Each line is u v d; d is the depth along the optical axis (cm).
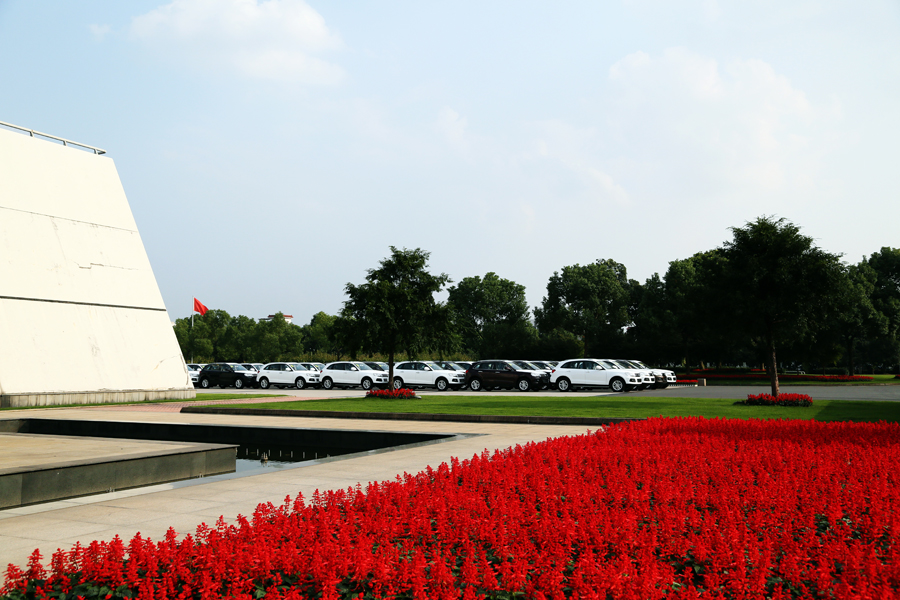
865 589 387
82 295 2894
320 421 1778
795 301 2081
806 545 488
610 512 585
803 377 4788
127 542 565
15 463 900
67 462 847
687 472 771
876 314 5069
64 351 2734
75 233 2953
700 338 5700
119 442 1164
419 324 2689
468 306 8944
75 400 2642
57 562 448
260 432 1528
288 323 8394
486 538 507
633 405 2095
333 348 9600
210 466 1062
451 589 394
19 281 2650
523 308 9019
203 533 526
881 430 1157
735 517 550
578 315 6881
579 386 3328
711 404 2136
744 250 2186
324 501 660
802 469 766
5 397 2422
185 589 415
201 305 5178
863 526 546
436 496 617
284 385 4219
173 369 3189
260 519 540
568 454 872
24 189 2784
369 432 1405
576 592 392
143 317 3156
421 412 1888
